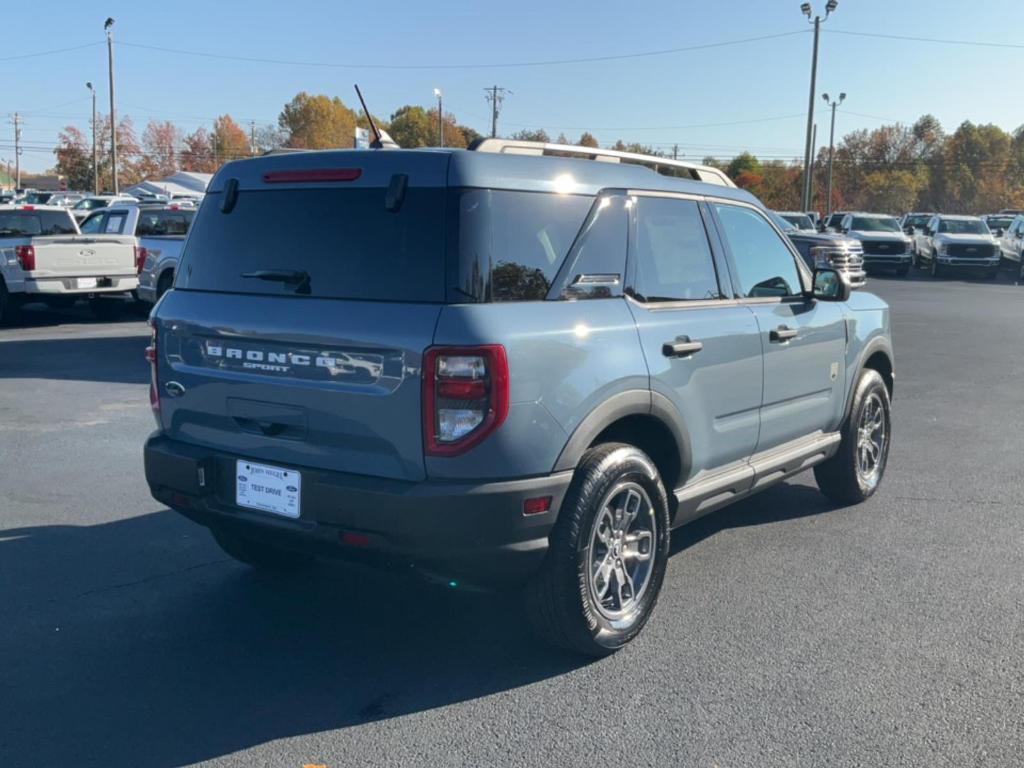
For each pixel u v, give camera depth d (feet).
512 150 13.89
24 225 54.39
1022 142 360.89
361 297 12.53
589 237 13.70
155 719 12.19
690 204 16.03
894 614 15.55
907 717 12.25
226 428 13.73
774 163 321.93
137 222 56.39
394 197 12.53
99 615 15.38
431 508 11.78
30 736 11.75
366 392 12.19
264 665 13.71
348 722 12.14
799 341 18.04
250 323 13.21
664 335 14.44
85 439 27.17
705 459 15.67
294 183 13.50
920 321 62.08
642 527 14.34
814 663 13.78
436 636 14.73
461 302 12.01
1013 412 32.60
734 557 18.22
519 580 12.80
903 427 30.12
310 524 12.69
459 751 11.46
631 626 14.15
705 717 12.25
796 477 24.26
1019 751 11.48
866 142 332.60
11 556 17.95
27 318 57.06
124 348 44.93
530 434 12.21
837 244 52.75
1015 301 78.18
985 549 18.74
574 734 11.84
